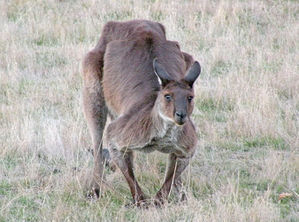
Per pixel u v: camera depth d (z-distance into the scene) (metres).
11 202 16.50
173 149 16.31
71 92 24.62
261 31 31.88
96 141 18.50
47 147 19.95
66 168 18.50
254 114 21.92
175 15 32.12
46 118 22.09
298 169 18.62
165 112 15.38
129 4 33.94
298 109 23.59
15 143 19.86
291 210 16.41
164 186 16.70
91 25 31.39
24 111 22.48
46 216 15.74
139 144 16.17
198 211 15.84
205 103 24.08
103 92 18.55
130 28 18.80
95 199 17.19
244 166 19.25
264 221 15.38
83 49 28.66
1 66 27.48
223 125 22.28
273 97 23.53
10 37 30.05
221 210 15.59
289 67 26.34
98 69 18.56
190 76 15.83
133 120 16.23
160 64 17.16
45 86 25.42
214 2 34.81
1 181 17.88
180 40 29.86
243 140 20.95
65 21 32.50
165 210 16.02
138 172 18.53
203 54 28.55
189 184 17.70
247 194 17.31
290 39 30.25
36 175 18.17
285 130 21.34
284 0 34.91
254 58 28.53
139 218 15.65
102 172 18.05
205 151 20.20
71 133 20.59
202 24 31.55
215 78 26.45
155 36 18.31
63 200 16.80
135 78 17.47
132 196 16.83
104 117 18.80
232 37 29.98
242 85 24.62
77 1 34.97
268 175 18.28
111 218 15.89
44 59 28.36
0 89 24.94
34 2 34.22
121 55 18.17
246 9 33.78
